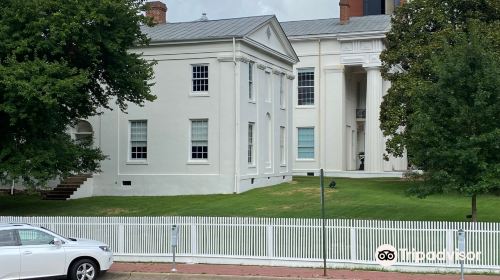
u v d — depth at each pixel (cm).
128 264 1948
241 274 1756
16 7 2478
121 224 2014
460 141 1927
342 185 3791
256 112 3806
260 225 1916
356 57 4931
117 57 2783
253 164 3766
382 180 4306
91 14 2553
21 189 3656
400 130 4088
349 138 5250
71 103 2689
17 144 2611
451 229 1773
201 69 3622
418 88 2109
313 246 1873
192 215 2641
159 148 3653
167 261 1973
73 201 3353
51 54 2556
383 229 1825
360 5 6838
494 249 1755
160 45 3647
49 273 1597
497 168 1884
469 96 1981
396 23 3647
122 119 3722
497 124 1955
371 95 4847
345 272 1783
